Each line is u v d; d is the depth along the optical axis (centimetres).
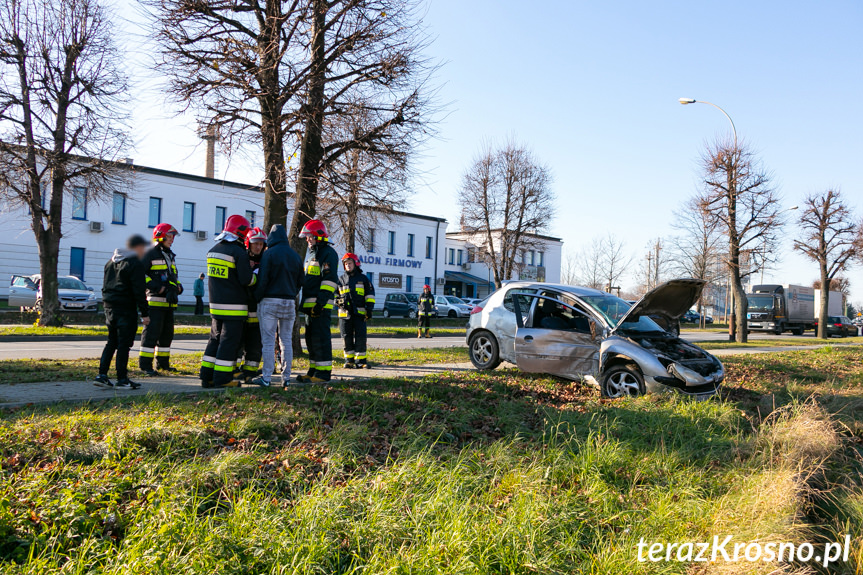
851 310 9025
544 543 361
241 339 796
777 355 1652
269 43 1062
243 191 3703
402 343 2011
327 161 1186
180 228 3466
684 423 631
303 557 314
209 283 724
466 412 632
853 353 1830
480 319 1002
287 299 738
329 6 1082
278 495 391
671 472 505
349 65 1126
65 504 337
